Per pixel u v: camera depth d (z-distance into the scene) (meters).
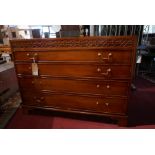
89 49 1.85
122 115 2.08
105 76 1.93
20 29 3.21
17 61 2.21
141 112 2.49
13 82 3.28
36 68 2.15
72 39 1.86
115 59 1.81
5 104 2.86
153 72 4.31
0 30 3.38
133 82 3.54
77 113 2.46
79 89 2.11
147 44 3.99
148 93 3.21
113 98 2.02
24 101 2.47
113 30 2.52
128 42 1.71
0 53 3.28
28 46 2.07
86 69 1.96
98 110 2.15
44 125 2.25
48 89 2.25
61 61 2.02
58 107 2.32
